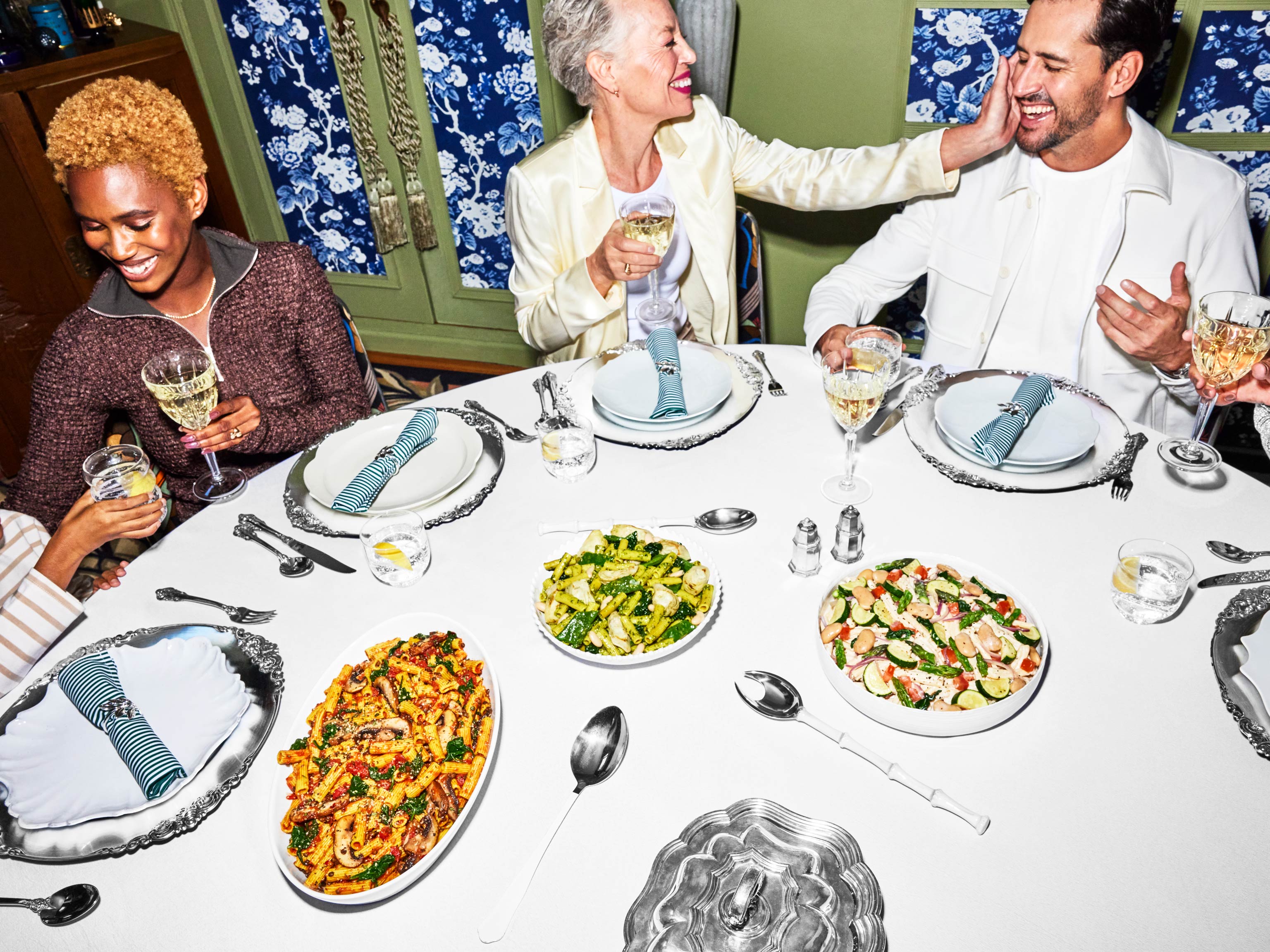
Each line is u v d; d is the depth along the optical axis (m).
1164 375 1.50
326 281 1.69
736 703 0.94
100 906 0.80
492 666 0.97
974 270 1.83
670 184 1.92
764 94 2.43
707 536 1.16
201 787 0.88
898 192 1.82
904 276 1.93
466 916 0.78
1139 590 0.98
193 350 1.58
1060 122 1.58
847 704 0.93
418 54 2.68
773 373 1.49
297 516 1.23
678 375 1.38
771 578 1.09
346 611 1.09
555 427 1.37
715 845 0.80
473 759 0.87
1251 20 2.01
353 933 0.77
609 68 1.69
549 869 0.81
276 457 1.72
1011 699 0.87
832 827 0.81
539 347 1.93
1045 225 1.75
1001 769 0.86
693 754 0.89
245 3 2.72
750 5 2.30
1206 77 2.11
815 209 1.96
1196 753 0.86
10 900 0.80
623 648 0.97
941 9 2.18
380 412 1.75
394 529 1.12
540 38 2.56
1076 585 1.05
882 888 0.77
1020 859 0.79
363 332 3.40
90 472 1.24
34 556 1.31
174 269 1.48
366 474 1.26
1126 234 1.69
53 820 0.85
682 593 1.02
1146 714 0.90
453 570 1.14
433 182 2.91
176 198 1.44
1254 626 0.96
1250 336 1.14
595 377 1.47
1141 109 2.20
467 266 3.11
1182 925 0.73
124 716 0.91
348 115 2.83
